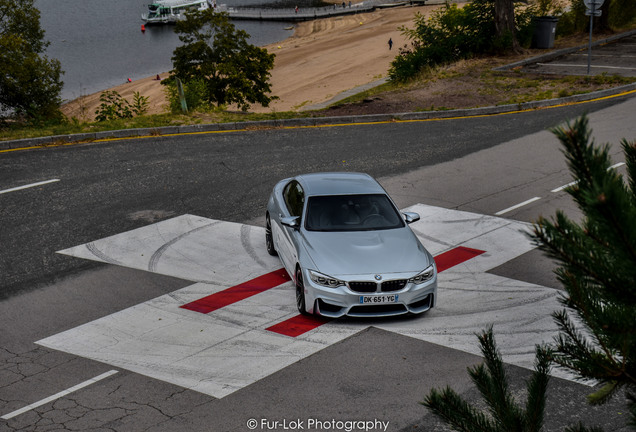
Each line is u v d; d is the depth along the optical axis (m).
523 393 6.54
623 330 2.59
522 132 18.23
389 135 18.55
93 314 8.70
